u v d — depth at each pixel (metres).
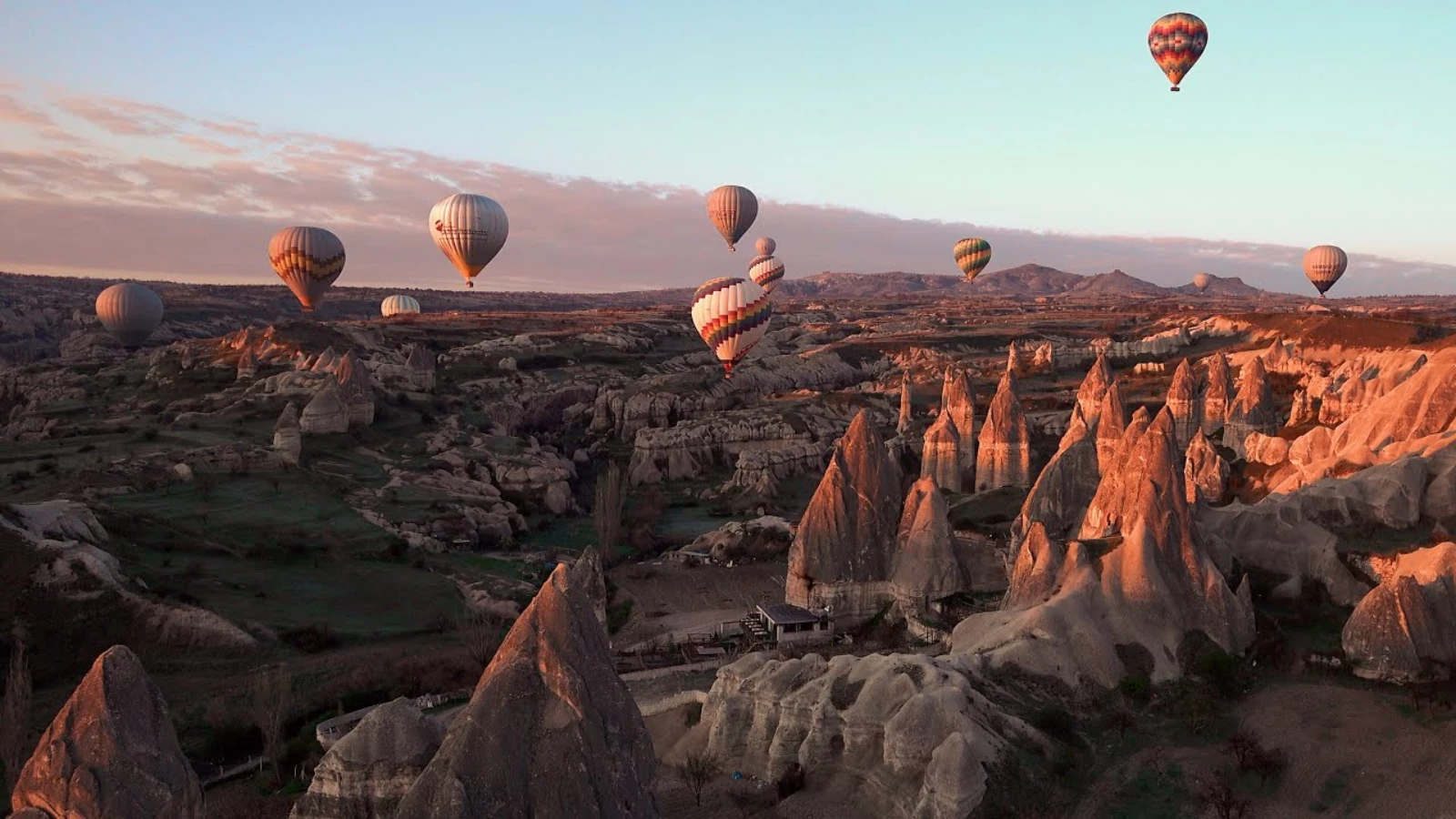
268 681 57.34
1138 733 51.59
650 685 64.44
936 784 43.62
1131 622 57.31
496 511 112.44
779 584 89.06
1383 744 49.56
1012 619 58.62
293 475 106.81
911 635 69.31
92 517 80.12
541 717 33.62
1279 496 71.56
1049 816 44.34
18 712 50.72
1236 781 47.94
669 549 105.69
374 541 93.75
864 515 75.00
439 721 56.78
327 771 39.53
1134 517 62.06
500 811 32.09
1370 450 76.00
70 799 29.05
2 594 67.00
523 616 35.16
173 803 30.09
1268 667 57.78
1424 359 101.31
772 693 52.44
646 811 34.47
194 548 84.56
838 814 46.38
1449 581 57.44
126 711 30.23
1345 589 63.59
